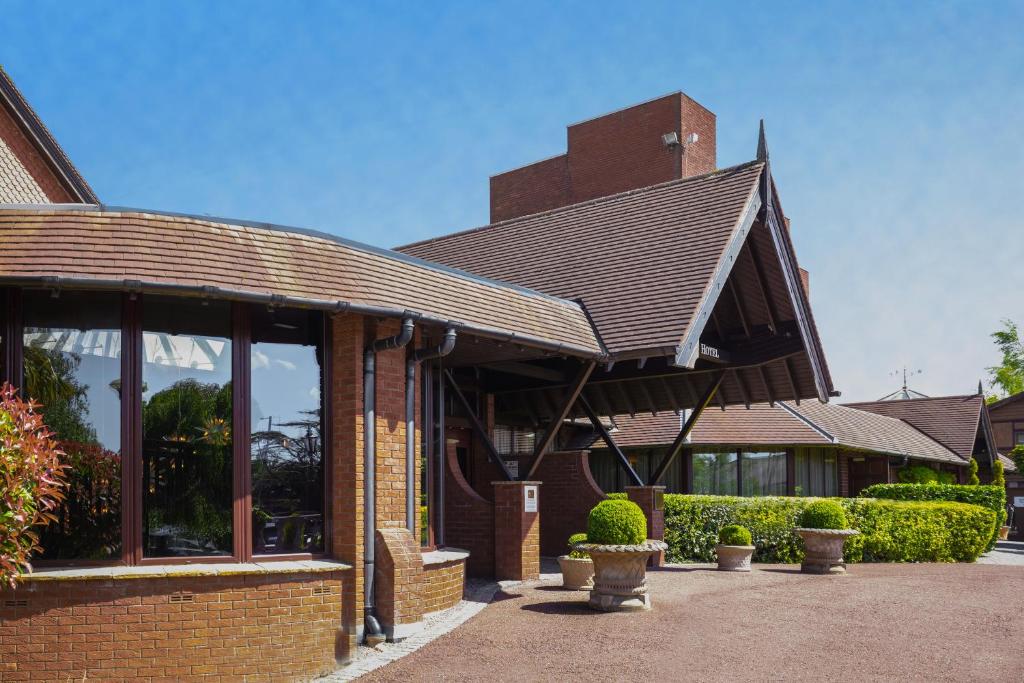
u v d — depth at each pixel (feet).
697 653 32.09
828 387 58.39
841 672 29.81
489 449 50.85
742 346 57.82
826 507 57.47
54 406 30.81
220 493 32.07
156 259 30.07
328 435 34.58
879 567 62.49
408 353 39.24
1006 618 39.01
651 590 46.14
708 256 51.03
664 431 88.94
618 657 31.55
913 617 38.99
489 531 50.70
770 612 39.65
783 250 54.85
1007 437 169.68
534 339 43.14
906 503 70.33
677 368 57.21
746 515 65.77
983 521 72.64
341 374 34.55
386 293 35.35
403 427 36.73
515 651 32.37
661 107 100.07
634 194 61.41
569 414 69.26
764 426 90.33
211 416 32.27
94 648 28.48
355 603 33.32
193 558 31.24
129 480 30.73
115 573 28.81
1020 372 241.14
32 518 26.04
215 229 32.01
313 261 33.60
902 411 132.77
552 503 61.77
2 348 30.42
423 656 31.94
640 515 40.52
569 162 107.14
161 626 29.14
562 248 60.34
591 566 45.52
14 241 29.30
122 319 31.40
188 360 32.14
